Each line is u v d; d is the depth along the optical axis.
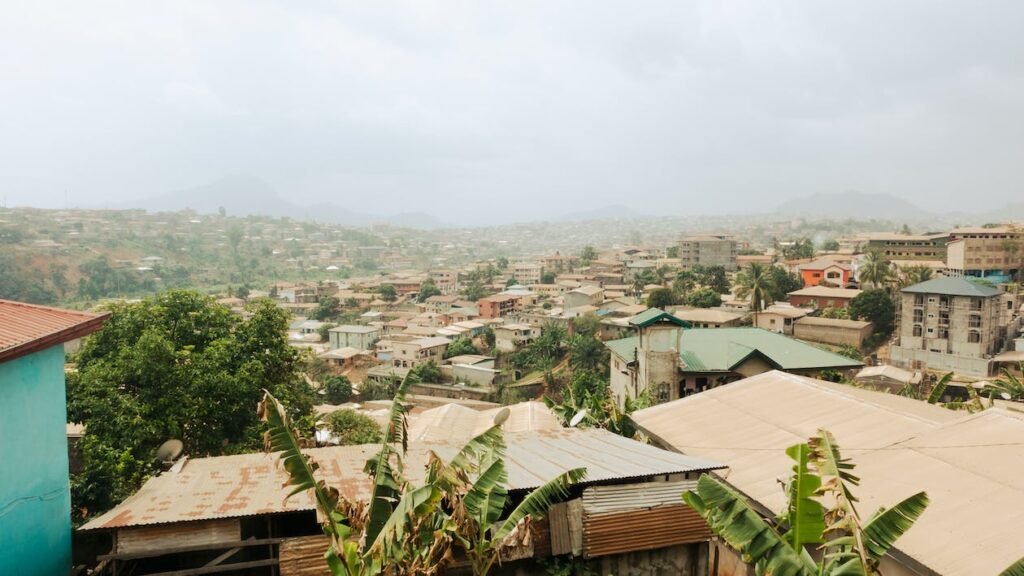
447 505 10.59
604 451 13.57
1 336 9.70
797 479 8.16
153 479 11.73
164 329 20.78
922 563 8.98
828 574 7.41
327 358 84.50
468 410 28.14
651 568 11.48
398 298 141.12
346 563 8.34
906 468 11.95
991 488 10.49
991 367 57.31
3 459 9.60
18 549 9.90
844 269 97.19
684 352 34.38
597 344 70.94
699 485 7.89
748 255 146.50
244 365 20.48
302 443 9.21
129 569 10.78
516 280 162.00
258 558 11.09
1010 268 87.12
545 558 11.00
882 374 52.16
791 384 19.64
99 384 18.28
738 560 13.16
